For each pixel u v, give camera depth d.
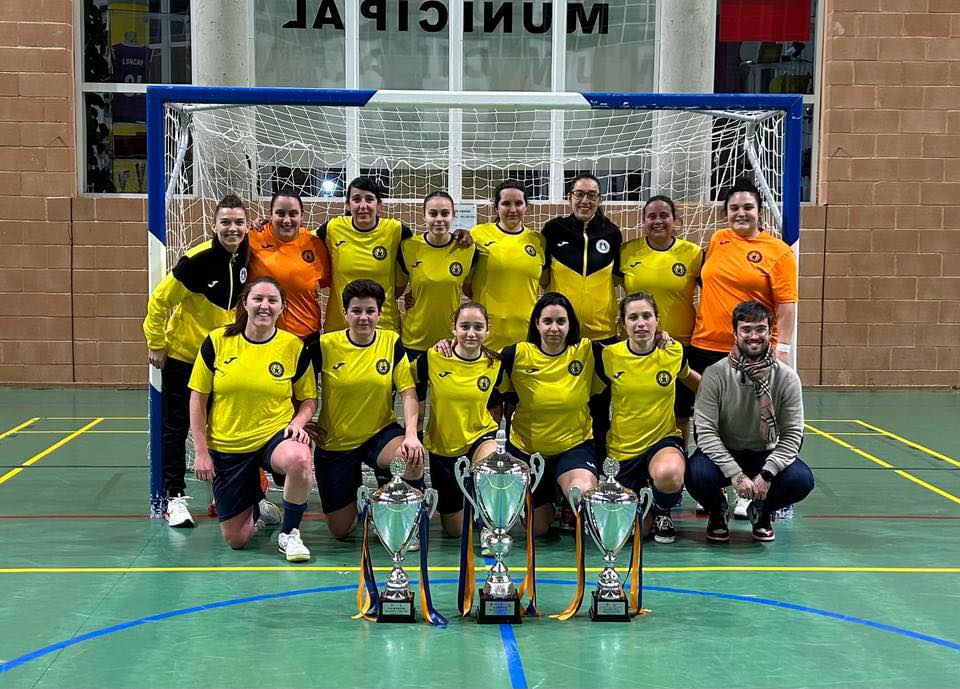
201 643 3.54
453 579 4.39
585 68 11.13
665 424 4.95
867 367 10.94
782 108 5.55
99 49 10.69
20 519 5.39
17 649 3.47
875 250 10.82
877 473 6.79
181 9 10.73
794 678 3.24
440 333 5.45
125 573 4.42
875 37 10.63
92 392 10.45
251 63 10.68
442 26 11.02
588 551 4.87
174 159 7.09
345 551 4.82
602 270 5.50
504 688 3.14
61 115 10.46
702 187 9.72
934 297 10.87
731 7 10.91
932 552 4.86
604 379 4.91
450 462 4.84
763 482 4.77
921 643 3.59
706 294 5.40
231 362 4.63
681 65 10.11
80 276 10.59
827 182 10.77
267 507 5.39
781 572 4.51
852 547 4.95
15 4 10.35
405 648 3.50
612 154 9.97
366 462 4.86
